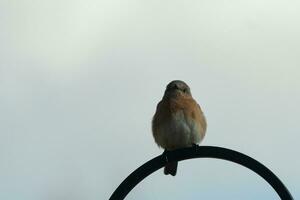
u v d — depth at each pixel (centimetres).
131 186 869
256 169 800
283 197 776
